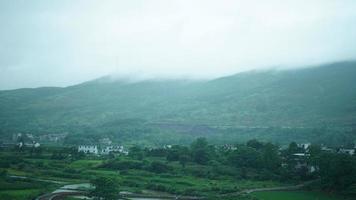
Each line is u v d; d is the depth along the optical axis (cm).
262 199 19312
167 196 19850
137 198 18888
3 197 16562
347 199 19988
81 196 18338
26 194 17725
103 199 17275
